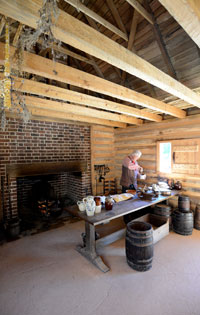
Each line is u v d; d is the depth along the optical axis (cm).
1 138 299
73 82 159
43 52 287
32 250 241
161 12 223
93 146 433
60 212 373
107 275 190
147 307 150
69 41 100
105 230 303
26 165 314
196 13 86
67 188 466
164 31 235
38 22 82
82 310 148
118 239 261
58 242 263
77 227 316
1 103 114
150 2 224
